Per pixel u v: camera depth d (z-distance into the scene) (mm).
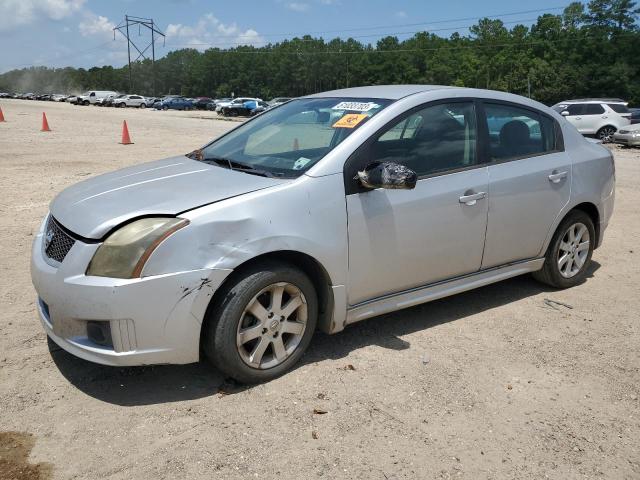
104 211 3240
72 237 3213
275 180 3502
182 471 2707
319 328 3836
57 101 84562
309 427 3061
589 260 5332
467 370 3697
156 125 28766
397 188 3420
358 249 3668
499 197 4348
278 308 3451
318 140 3859
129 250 3043
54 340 3316
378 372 3639
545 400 3389
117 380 3484
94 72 170375
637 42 82438
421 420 3152
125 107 68062
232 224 3184
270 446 2900
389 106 3939
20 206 8078
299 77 131750
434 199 3971
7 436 2930
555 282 5086
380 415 3186
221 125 30266
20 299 4684
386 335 4180
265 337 3430
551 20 95125
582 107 21859
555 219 4824
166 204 3229
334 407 3246
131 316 3027
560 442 3010
